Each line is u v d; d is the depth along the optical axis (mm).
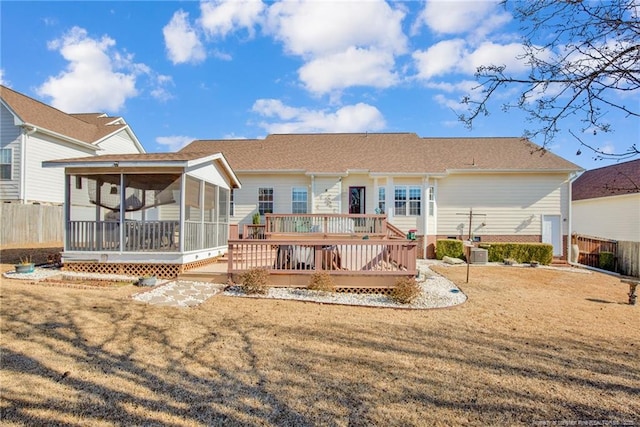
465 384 3898
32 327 5250
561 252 16422
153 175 10117
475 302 8031
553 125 3254
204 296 7750
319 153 18547
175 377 3861
